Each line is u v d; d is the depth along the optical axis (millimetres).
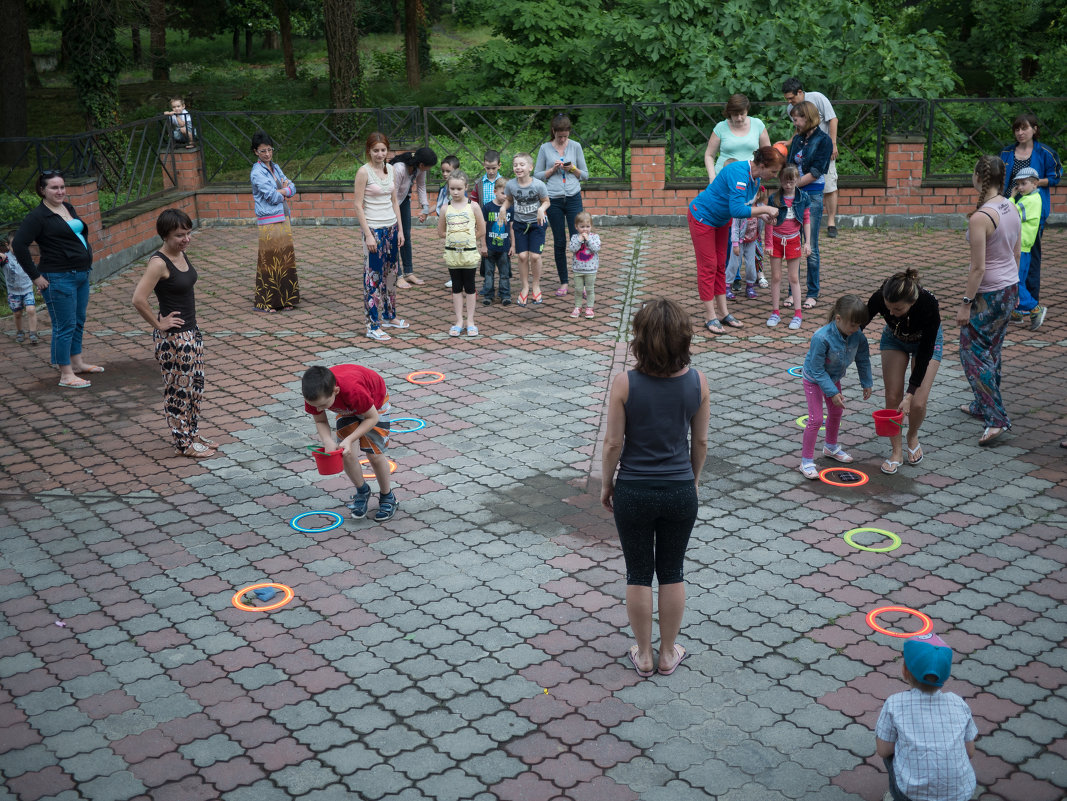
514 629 4902
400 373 8797
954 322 9781
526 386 8398
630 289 11406
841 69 16219
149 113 29422
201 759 3998
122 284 12250
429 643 4793
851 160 15992
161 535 5969
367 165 9445
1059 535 5746
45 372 9086
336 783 3844
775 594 5180
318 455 5891
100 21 20500
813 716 4211
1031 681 4410
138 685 4500
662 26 17812
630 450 4301
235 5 37781
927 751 3324
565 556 5613
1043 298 10594
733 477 6605
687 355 4168
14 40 23094
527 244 10602
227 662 4668
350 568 5531
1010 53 22422
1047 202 9641
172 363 6863
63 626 5000
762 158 8719
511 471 6750
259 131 10594
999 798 3699
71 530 6051
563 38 21234
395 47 48562
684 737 4086
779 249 9617
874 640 4750
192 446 7125
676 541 4363
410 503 6316
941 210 13984
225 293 11742
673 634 4477
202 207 15508
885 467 6594
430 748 4039
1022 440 7086
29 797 3783
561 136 10703
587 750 4016
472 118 21266
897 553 5574
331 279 12367
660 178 14641
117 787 3840
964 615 4945
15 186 19453
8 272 9672
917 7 24062
